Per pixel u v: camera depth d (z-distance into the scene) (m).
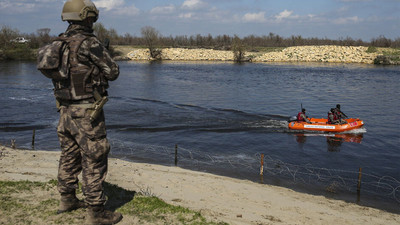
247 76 51.84
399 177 13.23
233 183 10.96
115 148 15.99
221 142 17.80
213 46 117.12
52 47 3.74
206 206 7.95
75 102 3.91
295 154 16.12
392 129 21.53
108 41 4.09
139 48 108.62
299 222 7.67
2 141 16.78
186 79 47.75
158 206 5.44
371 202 10.64
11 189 5.74
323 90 38.22
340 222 8.12
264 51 107.00
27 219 4.46
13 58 80.06
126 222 4.62
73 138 4.27
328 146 17.64
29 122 21.30
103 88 3.99
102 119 4.06
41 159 12.07
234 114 25.33
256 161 14.73
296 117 22.55
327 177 13.00
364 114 26.30
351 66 72.38
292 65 74.88
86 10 3.87
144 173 11.16
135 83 43.03
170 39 129.75
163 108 27.12
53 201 5.20
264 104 29.88
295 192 10.76
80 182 7.11
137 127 20.42
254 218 7.32
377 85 42.41
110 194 5.82
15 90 35.41
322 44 126.88
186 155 15.30
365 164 14.84
